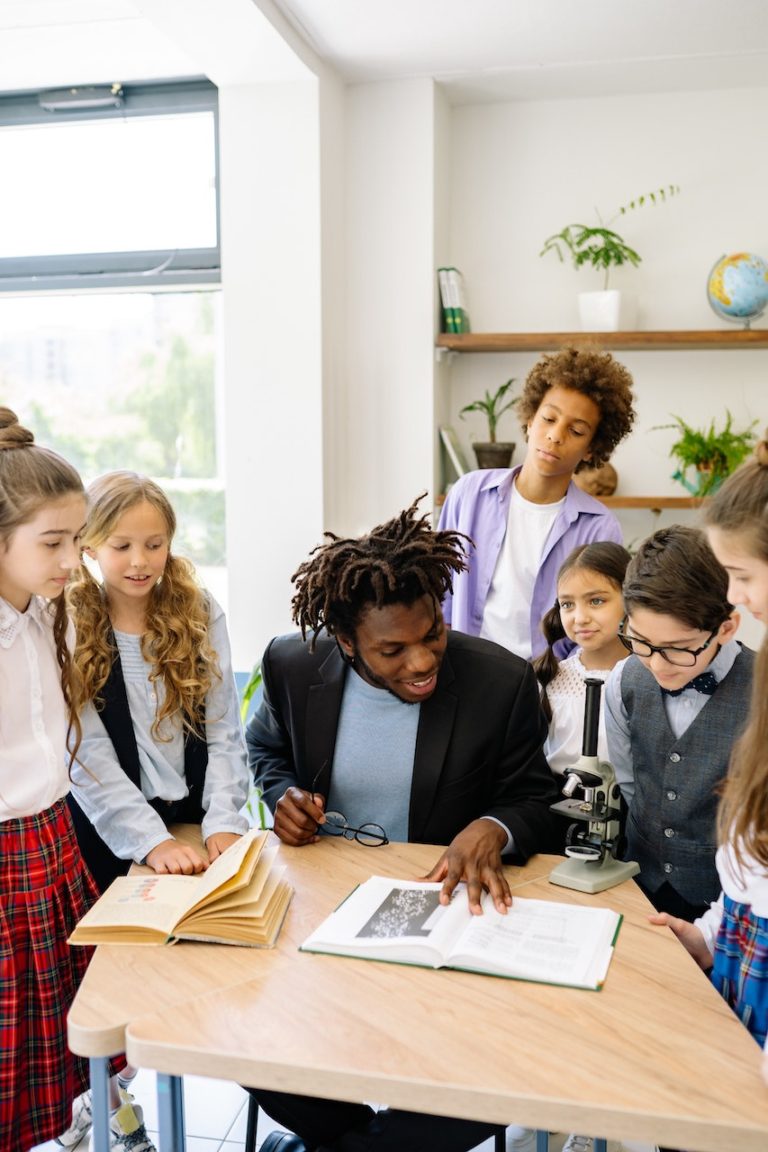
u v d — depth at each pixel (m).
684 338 3.16
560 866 1.51
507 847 1.53
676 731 1.61
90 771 1.70
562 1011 1.14
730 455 3.17
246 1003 1.16
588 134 3.42
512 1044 1.07
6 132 3.59
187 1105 2.13
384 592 1.42
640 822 1.67
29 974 1.54
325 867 1.53
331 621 1.54
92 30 3.16
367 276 3.37
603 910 1.37
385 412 3.39
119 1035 1.12
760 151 3.32
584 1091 0.99
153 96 3.45
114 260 3.52
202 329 3.54
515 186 3.48
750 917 1.29
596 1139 1.70
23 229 3.60
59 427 3.68
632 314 3.29
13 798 1.53
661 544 1.48
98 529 1.72
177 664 1.79
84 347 3.63
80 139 3.54
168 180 3.48
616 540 2.43
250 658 3.33
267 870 1.41
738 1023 1.12
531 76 3.23
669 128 3.37
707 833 1.58
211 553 3.60
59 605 1.62
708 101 3.34
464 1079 1.00
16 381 3.68
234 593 3.32
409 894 1.41
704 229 3.38
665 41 2.96
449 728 1.63
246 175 3.17
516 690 1.65
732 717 1.55
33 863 1.54
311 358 3.18
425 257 3.31
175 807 1.82
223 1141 2.01
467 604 2.52
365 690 1.67
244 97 3.14
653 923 1.37
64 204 3.56
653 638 1.48
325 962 1.25
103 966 1.25
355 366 3.41
